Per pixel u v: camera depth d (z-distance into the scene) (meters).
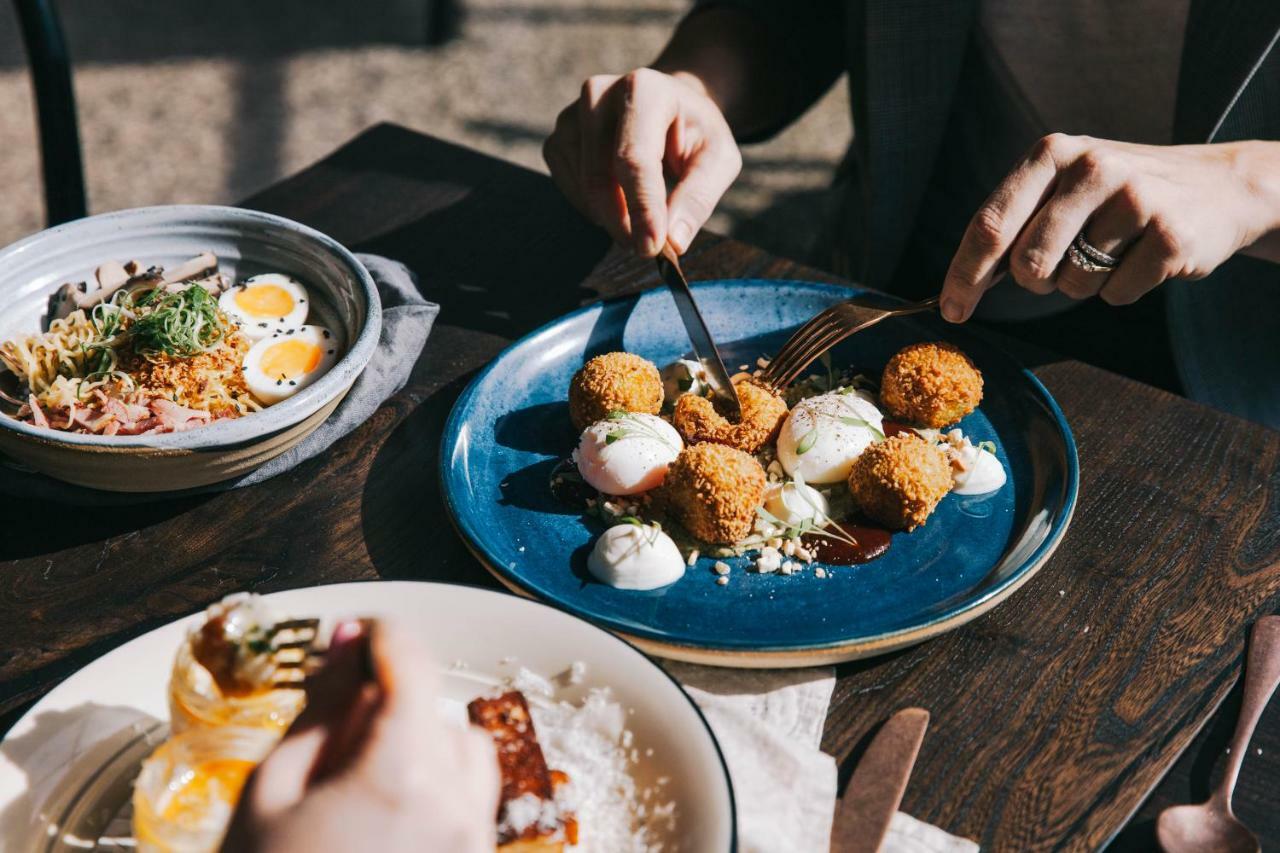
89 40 2.25
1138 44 0.94
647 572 0.60
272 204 0.87
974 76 0.99
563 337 0.73
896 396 0.69
